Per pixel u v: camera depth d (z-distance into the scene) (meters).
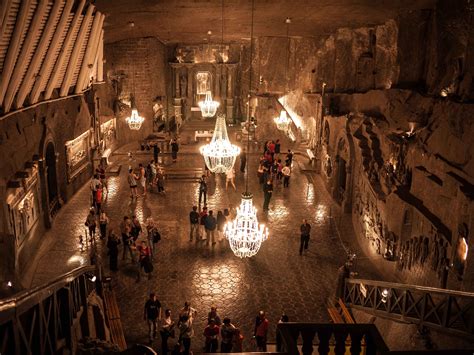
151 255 14.38
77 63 17.00
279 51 28.16
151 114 29.83
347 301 11.92
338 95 22.56
